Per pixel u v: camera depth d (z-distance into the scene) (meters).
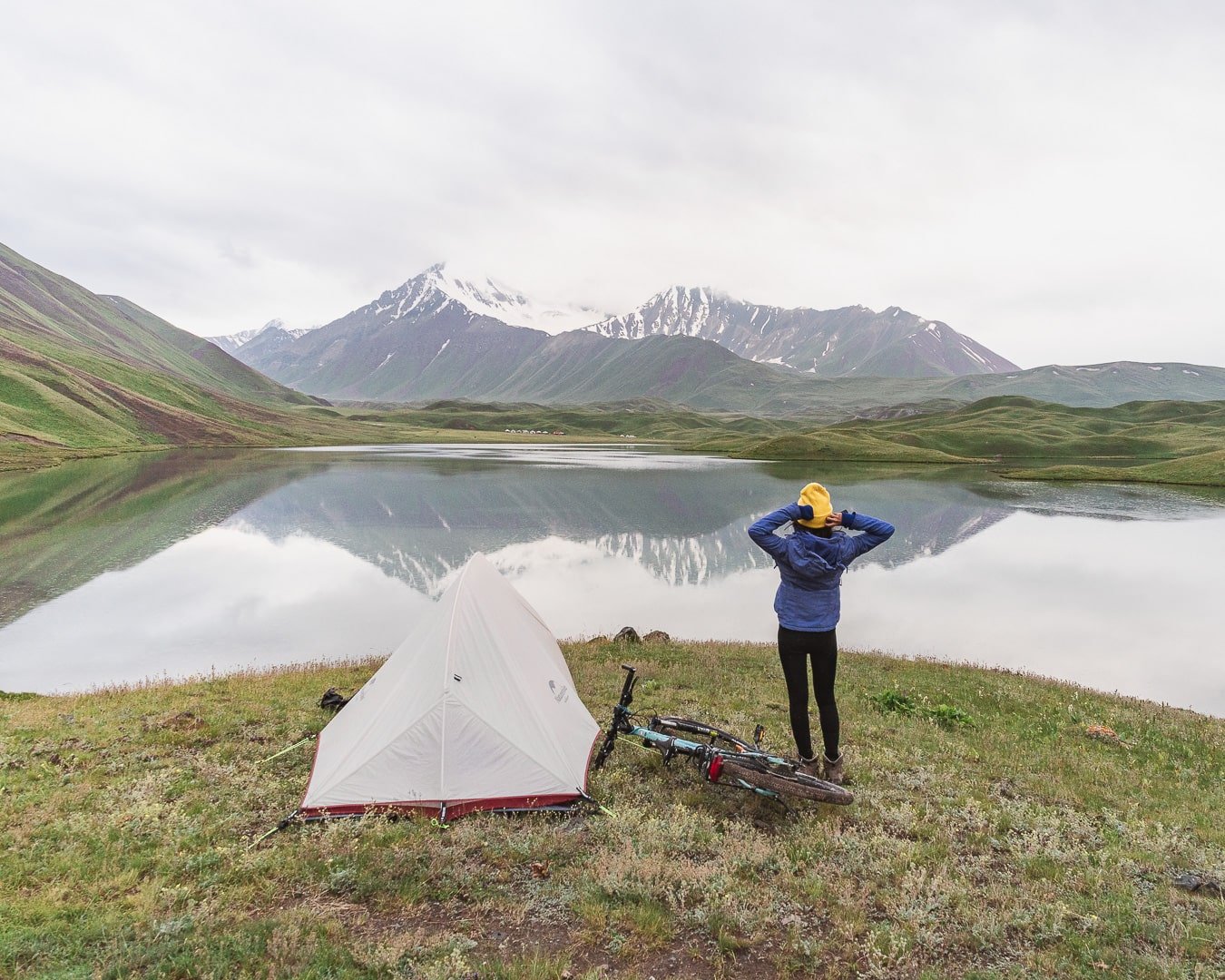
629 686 9.55
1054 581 42.41
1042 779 9.80
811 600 7.98
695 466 137.38
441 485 95.69
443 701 8.42
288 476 105.88
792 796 7.64
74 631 30.27
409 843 7.23
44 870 6.65
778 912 6.09
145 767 9.67
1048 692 17.86
